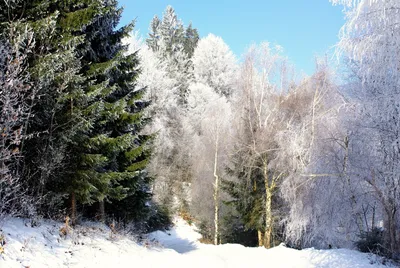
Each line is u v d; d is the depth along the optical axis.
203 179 28.45
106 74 10.40
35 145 8.23
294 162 15.58
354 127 11.98
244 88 19.45
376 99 9.98
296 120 18.02
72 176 8.88
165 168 31.70
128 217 12.30
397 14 8.91
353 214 13.82
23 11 7.77
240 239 22.83
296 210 15.35
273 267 11.43
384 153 10.75
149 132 30.08
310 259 12.13
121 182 10.95
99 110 8.95
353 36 9.54
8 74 6.39
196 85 40.66
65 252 7.30
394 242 11.55
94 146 9.03
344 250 12.86
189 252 14.50
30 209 7.36
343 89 13.14
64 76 8.09
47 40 7.91
